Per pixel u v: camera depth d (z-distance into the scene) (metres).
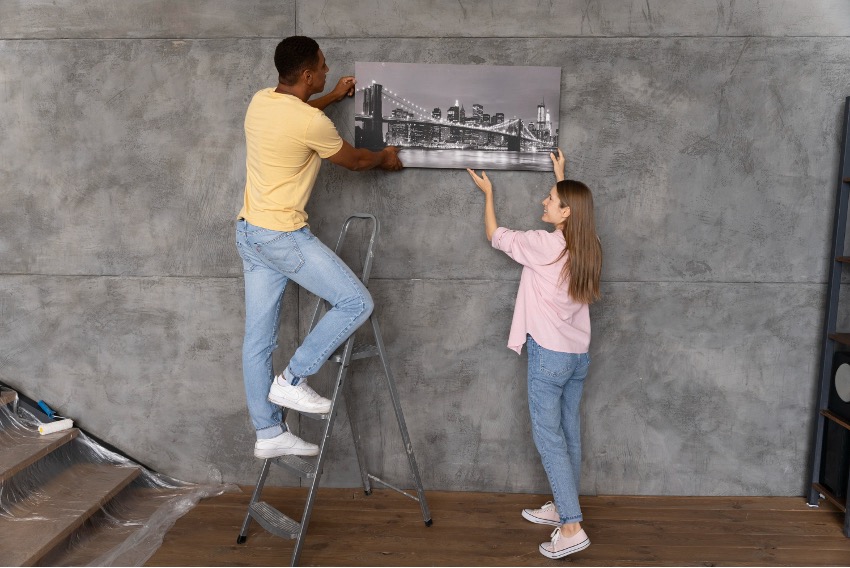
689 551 2.43
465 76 2.70
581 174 2.76
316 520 2.64
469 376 2.88
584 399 2.88
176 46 2.76
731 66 2.71
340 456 2.94
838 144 2.73
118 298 2.90
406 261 2.83
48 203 2.87
